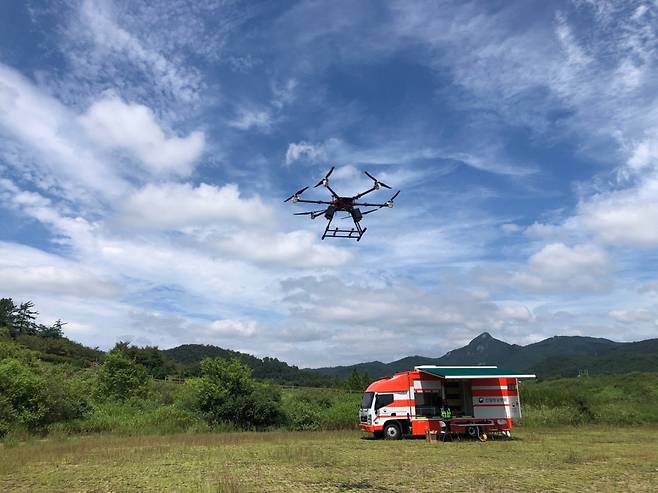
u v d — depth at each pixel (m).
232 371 36.47
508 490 12.51
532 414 37.84
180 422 32.34
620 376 59.97
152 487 12.53
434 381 27.56
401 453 19.98
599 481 13.85
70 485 12.96
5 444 23.47
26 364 39.22
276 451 20.03
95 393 40.44
